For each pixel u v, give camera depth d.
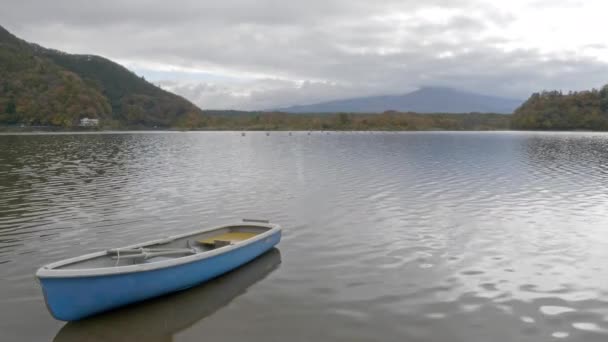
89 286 10.49
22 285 13.06
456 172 39.12
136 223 20.30
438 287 12.80
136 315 11.22
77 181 33.25
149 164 46.44
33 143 83.69
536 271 14.04
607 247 16.48
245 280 13.45
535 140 105.56
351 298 12.14
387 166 44.47
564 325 10.53
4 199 25.89
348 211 22.81
